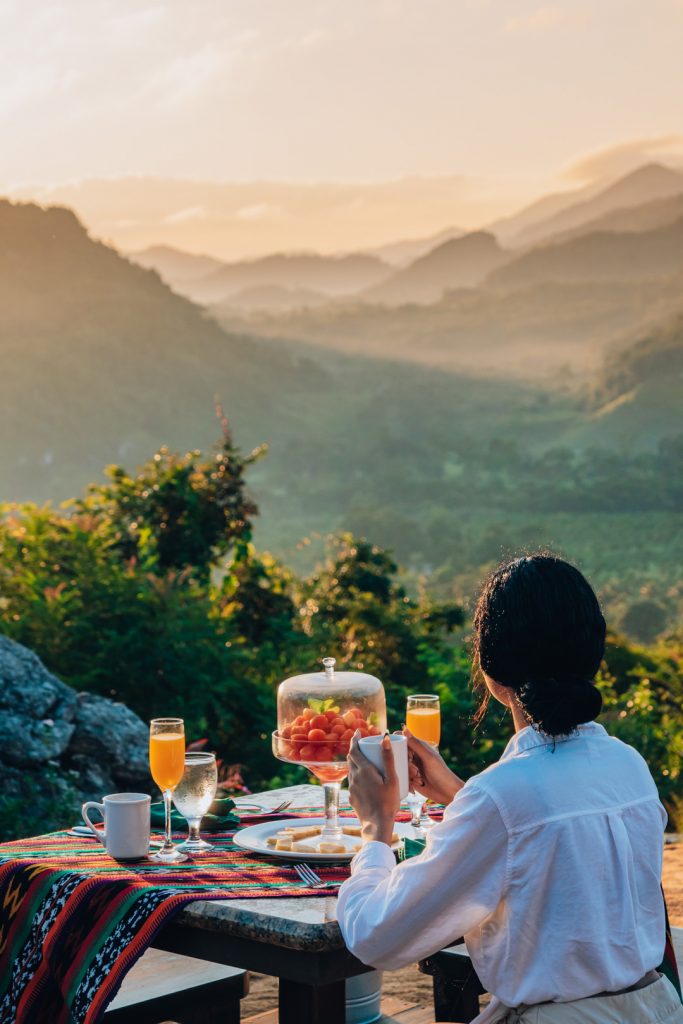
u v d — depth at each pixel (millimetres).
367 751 2117
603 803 1838
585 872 1793
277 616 9922
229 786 5504
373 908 1842
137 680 7000
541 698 1849
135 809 2314
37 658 5891
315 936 1906
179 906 2033
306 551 117875
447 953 2760
